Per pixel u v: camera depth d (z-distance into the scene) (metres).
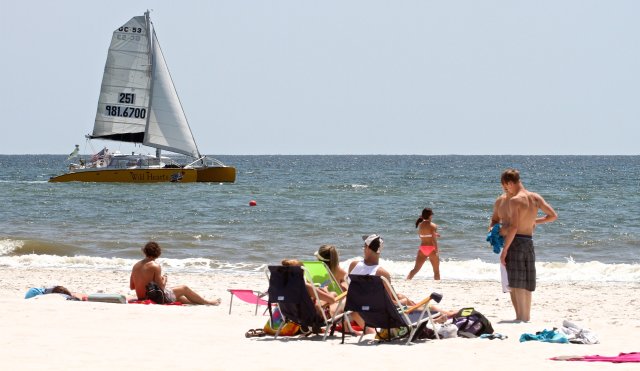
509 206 33.09
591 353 26.84
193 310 37.41
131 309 36.59
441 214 110.12
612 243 80.75
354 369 24.38
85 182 165.25
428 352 27.06
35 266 62.19
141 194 143.25
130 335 30.08
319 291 30.72
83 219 102.88
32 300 38.66
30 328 31.05
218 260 68.19
